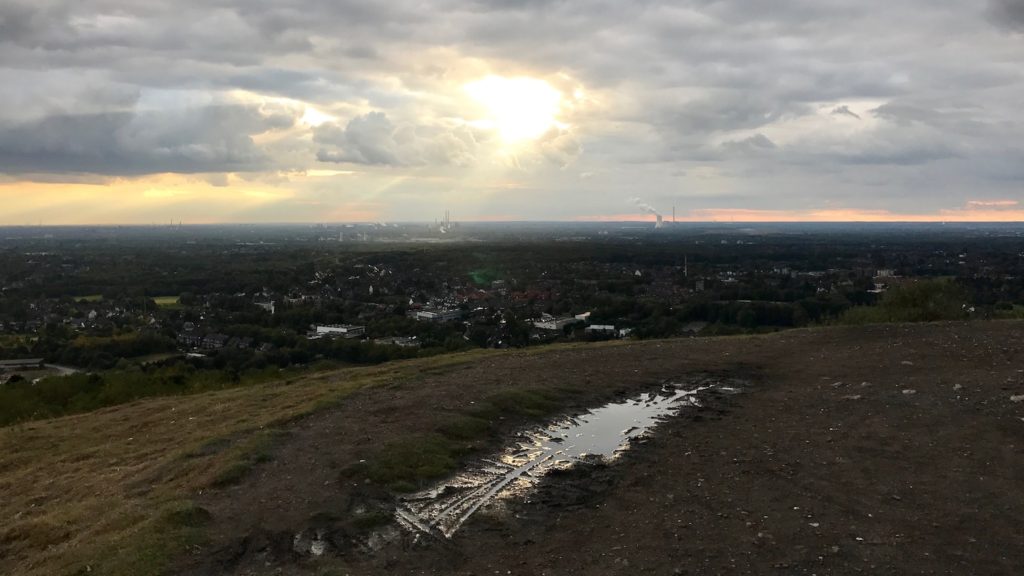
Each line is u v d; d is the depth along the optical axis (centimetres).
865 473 725
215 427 1128
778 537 581
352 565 582
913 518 609
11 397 1802
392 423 988
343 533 643
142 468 923
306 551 611
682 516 642
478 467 835
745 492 692
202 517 677
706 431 939
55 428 1353
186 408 1380
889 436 848
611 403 1146
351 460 831
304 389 1413
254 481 782
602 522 648
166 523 655
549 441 942
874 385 1124
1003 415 897
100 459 1041
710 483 727
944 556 536
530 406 1111
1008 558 529
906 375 1182
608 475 789
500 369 1426
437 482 783
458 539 630
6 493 933
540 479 788
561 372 1375
